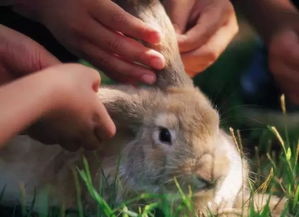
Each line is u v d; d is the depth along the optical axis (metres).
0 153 0.78
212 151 0.75
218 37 0.83
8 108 0.60
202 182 0.74
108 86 0.79
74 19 0.76
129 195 0.76
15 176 0.79
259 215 0.71
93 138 0.69
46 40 0.91
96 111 0.67
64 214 0.75
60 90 0.64
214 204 0.78
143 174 0.76
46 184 0.78
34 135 0.69
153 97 0.78
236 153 0.83
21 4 0.82
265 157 0.92
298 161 0.88
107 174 0.77
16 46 0.70
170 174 0.75
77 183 0.73
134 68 0.76
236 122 1.03
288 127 1.05
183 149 0.75
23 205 0.73
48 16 0.78
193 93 0.79
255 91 1.14
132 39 0.75
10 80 0.71
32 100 0.61
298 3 1.10
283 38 0.86
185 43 0.81
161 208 0.72
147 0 0.79
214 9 0.84
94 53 0.76
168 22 0.79
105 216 0.70
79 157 0.77
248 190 0.82
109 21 0.74
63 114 0.65
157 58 0.75
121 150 0.77
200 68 0.84
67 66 0.66
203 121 0.76
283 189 0.79
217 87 1.14
